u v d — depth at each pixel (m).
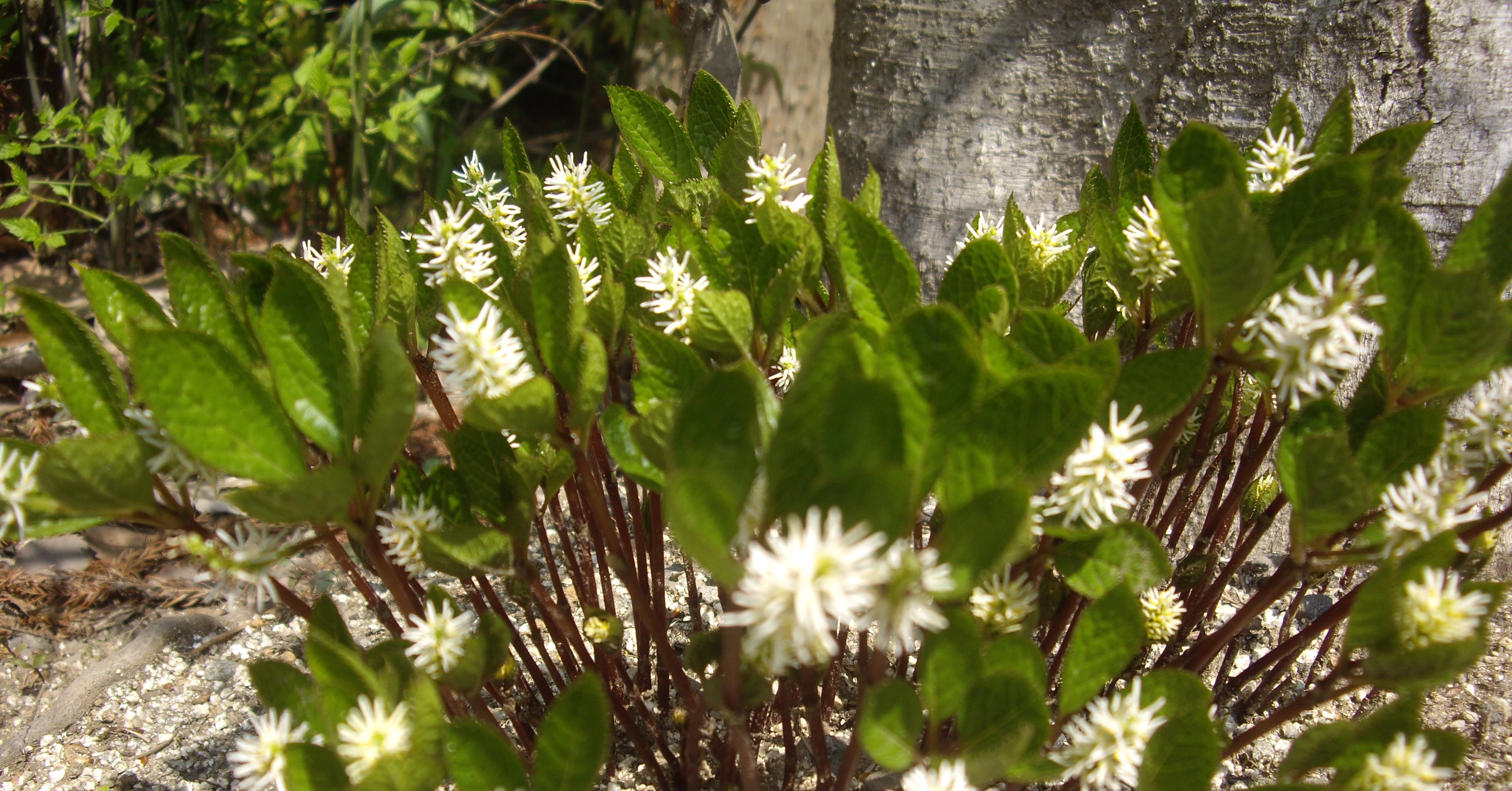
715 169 0.46
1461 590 0.33
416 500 0.38
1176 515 0.50
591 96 1.44
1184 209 0.34
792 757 0.43
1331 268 0.34
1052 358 0.35
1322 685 0.34
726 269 0.39
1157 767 0.32
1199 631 0.53
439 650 0.34
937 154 0.72
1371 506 0.36
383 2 0.96
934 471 0.30
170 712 0.54
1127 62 0.66
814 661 0.31
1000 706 0.32
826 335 0.26
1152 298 0.39
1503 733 0.47
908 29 0.73
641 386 0.35
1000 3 0.69
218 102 1.12
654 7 1.08
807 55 0.98
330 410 0.33
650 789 0.46
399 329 0.38
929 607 0.27
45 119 0.87
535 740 0.43
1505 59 0.56
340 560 0.36
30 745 0.52
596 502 0.36
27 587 0.63
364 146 1.07
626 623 0.57
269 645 0.59
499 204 0.45
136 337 0.30
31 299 0.32
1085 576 0.34
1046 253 0.44
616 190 0.47
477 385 0.32
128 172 0.88
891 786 0.44
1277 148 0.40
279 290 0.32
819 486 0.27
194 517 0.34
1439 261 0.57
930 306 0.28
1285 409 0.41
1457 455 0.36
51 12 1.00
